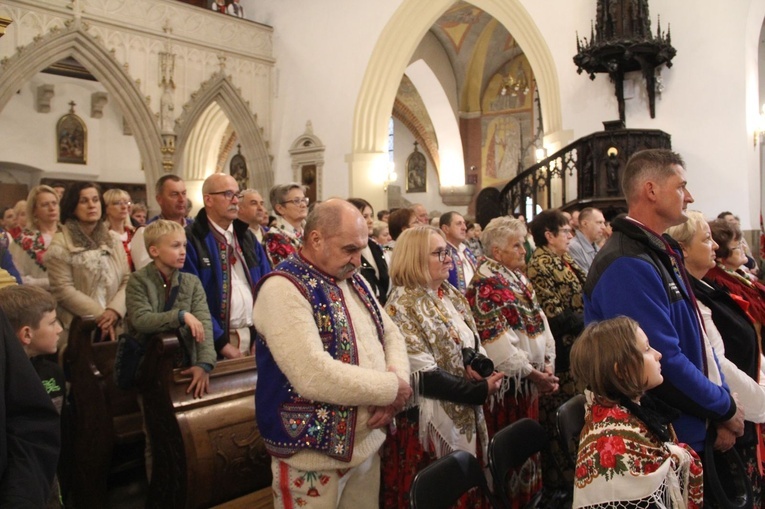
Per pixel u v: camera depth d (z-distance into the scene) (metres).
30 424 1.69
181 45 12.43
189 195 16.23
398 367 2.48
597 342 1.99
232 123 13.60
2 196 15.41
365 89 12.77
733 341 2.89
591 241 5.18
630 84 9.41
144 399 3.10
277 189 4.71
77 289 4.06
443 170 19.00
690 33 9.00
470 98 18.80
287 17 13.92
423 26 12.57
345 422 2.29
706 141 8.87
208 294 3.65
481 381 2.88
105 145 16.78
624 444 1.90
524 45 10.70
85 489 3.44
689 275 2.98
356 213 2.44
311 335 2.24
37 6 10.58
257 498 3.08
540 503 3.13
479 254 8.13
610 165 8.41
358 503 2.53
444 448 2.78
